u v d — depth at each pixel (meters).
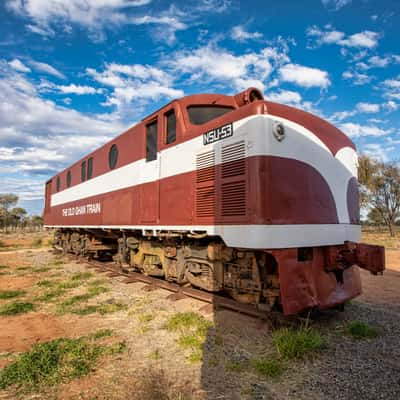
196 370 3.55
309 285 4.68
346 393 3.05
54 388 3.24
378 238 26.23
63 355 3.95
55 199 16.12
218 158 5.21
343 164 5.78
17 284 8.83
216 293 6.25
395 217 28.86
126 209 8.23
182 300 6.33
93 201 10.70
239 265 5.27
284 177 4.59
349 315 5.42
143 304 6.19
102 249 11.94
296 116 5.00
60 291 7.63
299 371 3.50
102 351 4.07
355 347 4.11
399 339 4.37
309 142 5.09
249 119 4.66
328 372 3.46
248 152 4.61
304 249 4.93
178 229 6.07
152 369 3.58
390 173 28.52
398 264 11.84
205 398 3.00
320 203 5.07
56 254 16.20
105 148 9.91
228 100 6.40
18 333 4.89
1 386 3.29
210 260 5.76
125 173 8.44
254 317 5.11
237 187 4.77
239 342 4.26
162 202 6.68
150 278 7.93
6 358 4.00
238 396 3.03
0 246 24.61
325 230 5.07
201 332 4.59
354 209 5.96
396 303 6.25
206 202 5.42
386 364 3.62
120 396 3.06
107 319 5.45
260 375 3.42
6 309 6.08
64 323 5.33
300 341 3.90
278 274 4.64
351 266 5.68
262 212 4.36
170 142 6.69
